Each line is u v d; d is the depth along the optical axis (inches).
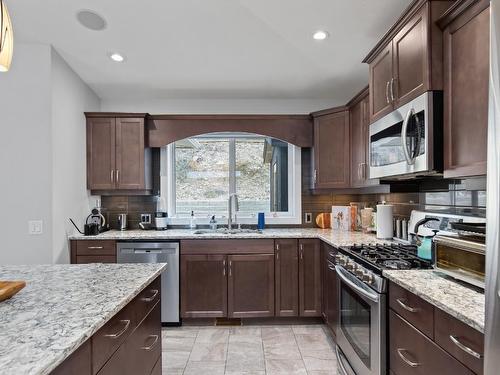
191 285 125.3
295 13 93.6
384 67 84.7
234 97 150.3
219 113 151.6
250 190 157.9
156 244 124.8
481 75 53.2
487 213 35.3
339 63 120.6
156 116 140.8
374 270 71.7
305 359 99.0
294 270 125.9
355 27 98.7
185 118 141.6
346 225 140.6
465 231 63.1
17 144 108.3
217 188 158.1
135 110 150.9
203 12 95.3
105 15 97.1
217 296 125.5
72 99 124.1
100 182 136.5
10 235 108.4
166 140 141.7
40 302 48.3
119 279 61.6
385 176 82.4
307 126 143.0
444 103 63.2
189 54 115.5
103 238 123.2
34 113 108.7
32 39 106.8
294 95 148.3
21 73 108.5
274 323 128.0
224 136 157.9
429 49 64.6
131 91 142.8
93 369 41.3
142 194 140.7
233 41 108.2
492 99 34.8
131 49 112.5
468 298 49.3
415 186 100.3
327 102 151.8
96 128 136.2
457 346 45.0
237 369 93.4
